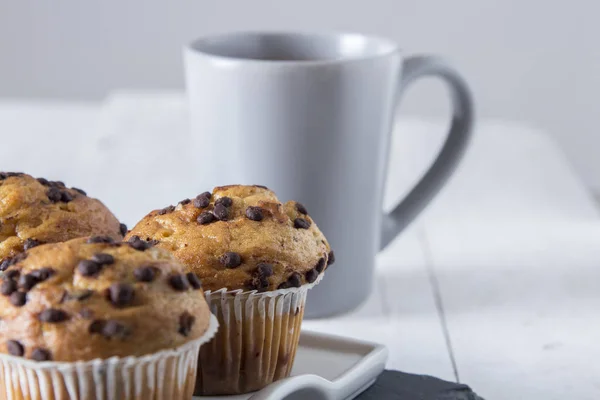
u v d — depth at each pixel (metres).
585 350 0.65
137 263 0.54
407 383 0.61
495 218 0.81
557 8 1.31
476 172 0.91
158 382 0.54
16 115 1.06
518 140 1.03
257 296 0.58
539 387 0.62
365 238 0.68
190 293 0.54
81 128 1.01
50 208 0.60
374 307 0.69
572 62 1.33
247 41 0.70
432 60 0.69
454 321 0.67
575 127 1.36
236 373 0.59
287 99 0.65
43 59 1.37
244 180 0.66
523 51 1.33
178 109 1.09
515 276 0.72
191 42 0.69
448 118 1.35
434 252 0.75
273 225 0.59
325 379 0.58
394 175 0.89
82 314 0.53
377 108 0.66
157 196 0.81
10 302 0.53
